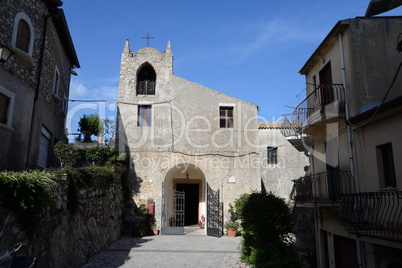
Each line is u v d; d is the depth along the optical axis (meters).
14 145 10.45
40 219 7.46
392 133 7.67
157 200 17.42
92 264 9.83
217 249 12.90
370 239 7.65
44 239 7.63
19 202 6.27
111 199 14.71
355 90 9.09
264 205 11.68
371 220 7.96
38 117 12.29
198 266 10.19
